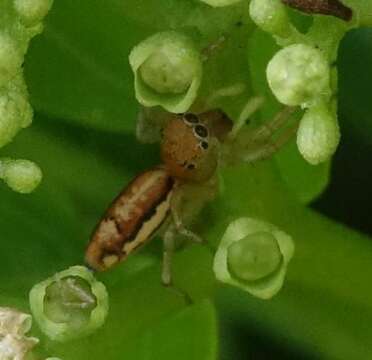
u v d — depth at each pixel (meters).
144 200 0.06
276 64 0.05
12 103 0.06
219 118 0.06
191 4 0.06
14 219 0.07
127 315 0.06
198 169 0.06
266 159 0.06
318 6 0.06
